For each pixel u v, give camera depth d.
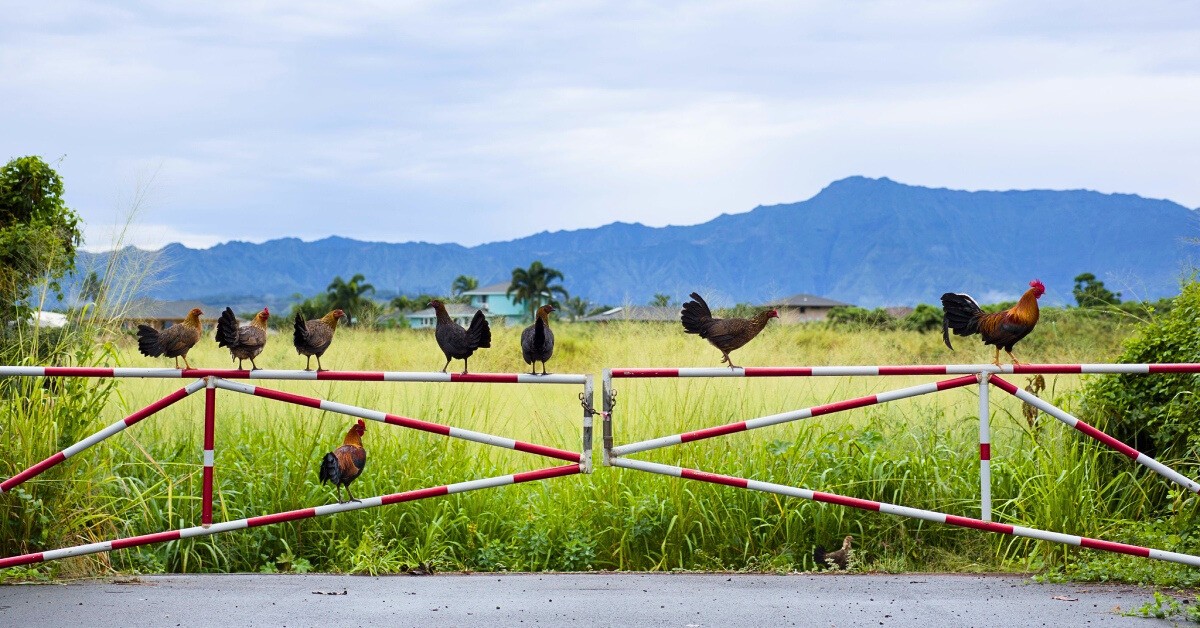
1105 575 7.35
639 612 6.39
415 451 8.80
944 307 7.40
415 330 20.77
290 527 8.35
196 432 9.59
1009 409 10.39
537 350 6.80
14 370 6.54
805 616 6.29
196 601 6.66
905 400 10.55
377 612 6.38
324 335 7.02
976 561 8.17
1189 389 8.22
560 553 8.23
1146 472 8.53
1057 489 8.04
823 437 8.89
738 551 8.33
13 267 8.86
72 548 6.70
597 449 8.66
